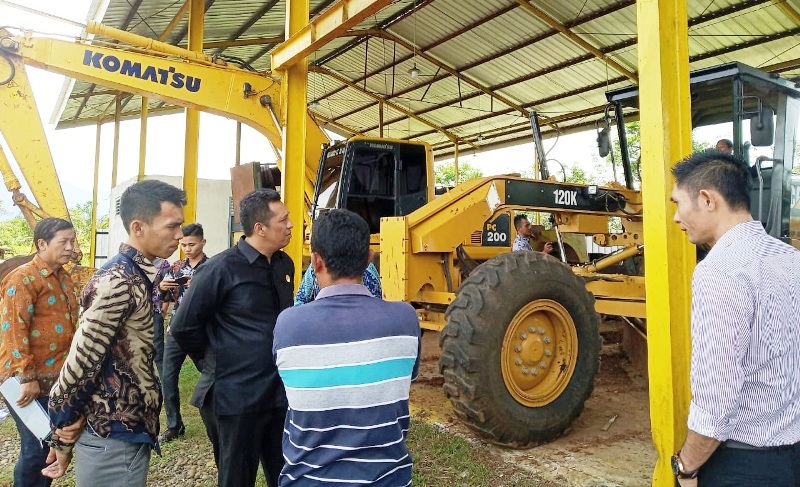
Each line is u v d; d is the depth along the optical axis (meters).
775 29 9.54
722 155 1.62
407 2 11.38
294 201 5.59
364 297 1.54
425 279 4.46
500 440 3.42
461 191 4.57
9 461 3.45
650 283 2.22
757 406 1.45
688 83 2.27
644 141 2.25
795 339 1.47
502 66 13.23
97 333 1.75
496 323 3.37
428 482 3.06
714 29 9.80
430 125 17.45
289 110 5.60
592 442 3.64
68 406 1.78
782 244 1.55
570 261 7.53
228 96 6.70
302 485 1.42
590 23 10.50
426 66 14.35
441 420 4.08
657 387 2.19
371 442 1.42
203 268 2.18
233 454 2.16
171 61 6.44
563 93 13.61
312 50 4.96
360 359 1.43
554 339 3.75
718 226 1.59
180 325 2.13
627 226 5.36
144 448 1.91
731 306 1.42
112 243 16.20
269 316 2.23
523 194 4.68
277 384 2.21
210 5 10.37
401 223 4.39
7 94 5.56
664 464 2.15
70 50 5.98
